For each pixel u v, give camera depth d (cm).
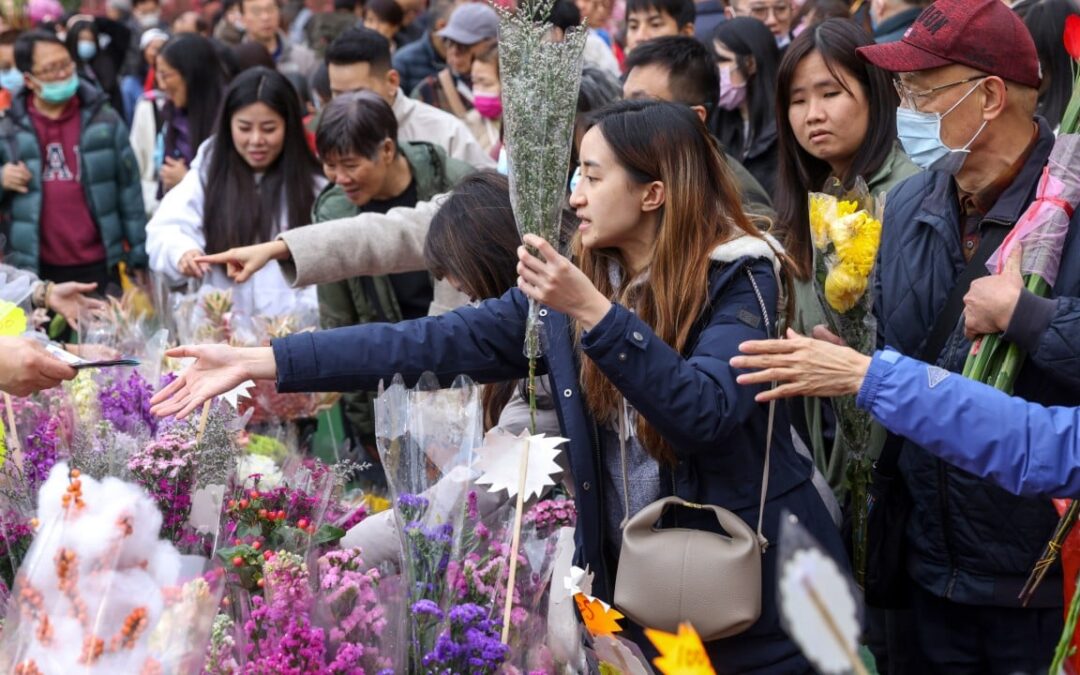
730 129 461
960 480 246
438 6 757
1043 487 202
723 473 232
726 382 220
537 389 273
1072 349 217
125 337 354
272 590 205
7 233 602
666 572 226
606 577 248
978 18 238
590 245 239
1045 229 230
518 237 272
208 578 191
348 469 268
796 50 330
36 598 182
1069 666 206
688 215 232
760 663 233
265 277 422
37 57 585
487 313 258
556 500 250
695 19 601
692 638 141
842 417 263
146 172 693
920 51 239
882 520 263
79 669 177
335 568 212
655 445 232
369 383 253
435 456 224
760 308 231
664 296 232
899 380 207
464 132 498
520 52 229
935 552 254
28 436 270
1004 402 204
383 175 393
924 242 260
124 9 992
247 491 252
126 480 232
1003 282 224
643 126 234
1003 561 245
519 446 220
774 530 233
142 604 182
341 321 407
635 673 210
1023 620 249
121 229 621
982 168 246
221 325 371
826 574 113
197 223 443
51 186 603
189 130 591
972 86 238
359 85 485
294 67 820
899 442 258
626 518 243
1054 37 328
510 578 210
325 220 404
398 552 243
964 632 260
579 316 217
